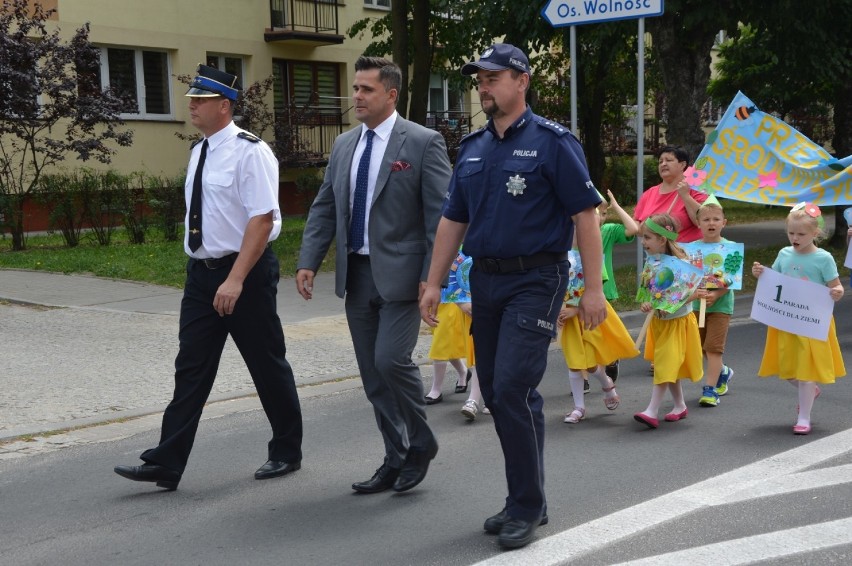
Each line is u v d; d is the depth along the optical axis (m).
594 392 7.33
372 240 4.72
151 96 22.14
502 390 4.00
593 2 10.02
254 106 22.53
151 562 4.03
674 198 7.41
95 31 20.67
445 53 22.44
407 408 4.78
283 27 24.58
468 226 4.27
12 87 15.32
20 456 5.64
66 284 12.52
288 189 25.30
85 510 4.70
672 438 5.90
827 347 5.92
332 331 9.63
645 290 6.21
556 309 4.09
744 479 4.99
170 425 4.90
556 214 4.05
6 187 16.56
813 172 10.68
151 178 18.17
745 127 10.99
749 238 19.36
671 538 4.15
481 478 5.14
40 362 8.13
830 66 16.11
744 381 7.55
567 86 25.22
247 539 4.27
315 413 6.67
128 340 9.05
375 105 4.73
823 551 3.96
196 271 4.89
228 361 8.22
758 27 15.30
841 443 5.67
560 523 4.38
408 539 4.23
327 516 4.56
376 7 27.11
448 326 6.80
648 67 24.20
